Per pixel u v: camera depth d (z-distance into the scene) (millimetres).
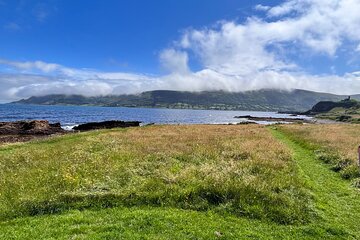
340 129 50125
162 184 15234
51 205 12773
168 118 173500
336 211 13594
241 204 13391
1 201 13258
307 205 13812
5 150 29469
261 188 15031
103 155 23156
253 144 30031
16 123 72000
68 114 187625
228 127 58188
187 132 43375
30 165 20438
